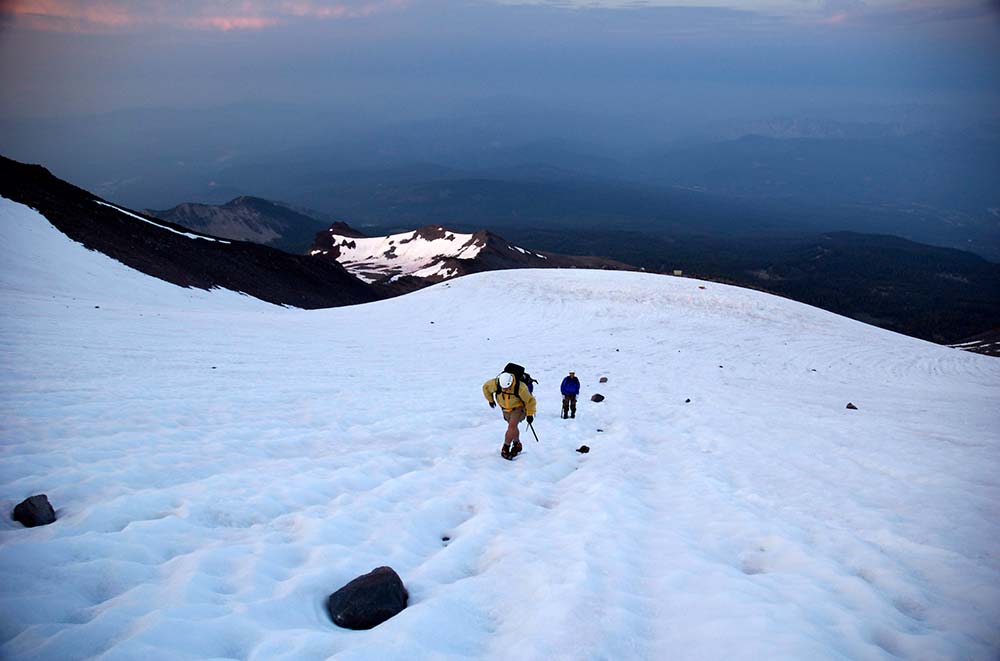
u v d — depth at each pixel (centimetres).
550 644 420
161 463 866
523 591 520
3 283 3250
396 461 1009
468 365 2702
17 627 412
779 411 1727
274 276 7619
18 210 4591
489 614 491
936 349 4012
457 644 435
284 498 760
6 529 607
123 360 1823
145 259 5166
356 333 3703
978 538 679
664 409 1731
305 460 958
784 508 812
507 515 748
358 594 479
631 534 678
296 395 1598
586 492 871
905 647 446
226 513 688
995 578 567
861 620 477
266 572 532
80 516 628
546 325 4206
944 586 562
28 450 873
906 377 3019
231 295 5534
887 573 580
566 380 1567
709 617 473
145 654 380
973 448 1204
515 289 5259
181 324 2931
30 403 1161
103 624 416
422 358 2845
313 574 528
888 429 1441
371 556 597
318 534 634
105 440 955
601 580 533
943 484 921
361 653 398
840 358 3403
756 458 1129
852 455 1143
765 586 538
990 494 865
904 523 736
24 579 477
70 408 1148
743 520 740
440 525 724
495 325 4259
